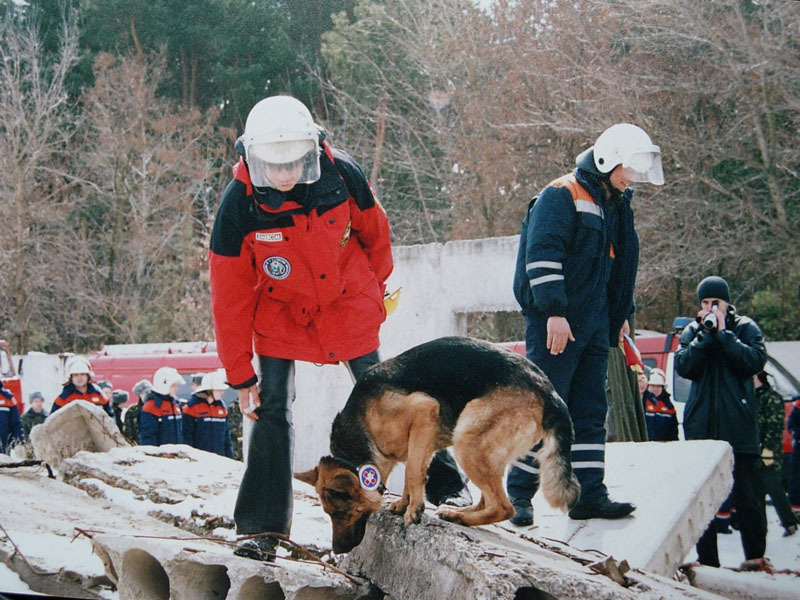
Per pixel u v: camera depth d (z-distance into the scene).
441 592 3.22
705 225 20.95
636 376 7.43
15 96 32.16
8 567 4.16
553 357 4.75
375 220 3.98
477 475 3.52
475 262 8.48
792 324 19.86
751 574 5.46
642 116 19.83
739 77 19.41
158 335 30.66
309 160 3.53
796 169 20.80
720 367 6.09
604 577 3.40
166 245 32.19
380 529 3.66
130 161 31.36
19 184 31.75
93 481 5.72
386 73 26.83
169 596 3.60
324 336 3.89
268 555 3.65
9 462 6.07
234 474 5.82
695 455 5.58
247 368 3.79
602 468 4.79
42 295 32.94
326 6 27.73
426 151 25.78
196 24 29.80
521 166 22.22
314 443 9.31
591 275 4.77
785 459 8.11
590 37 21.00
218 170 31.30
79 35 32.19
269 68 28.36
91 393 8.89
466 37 23.44
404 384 3.61
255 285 3.84
